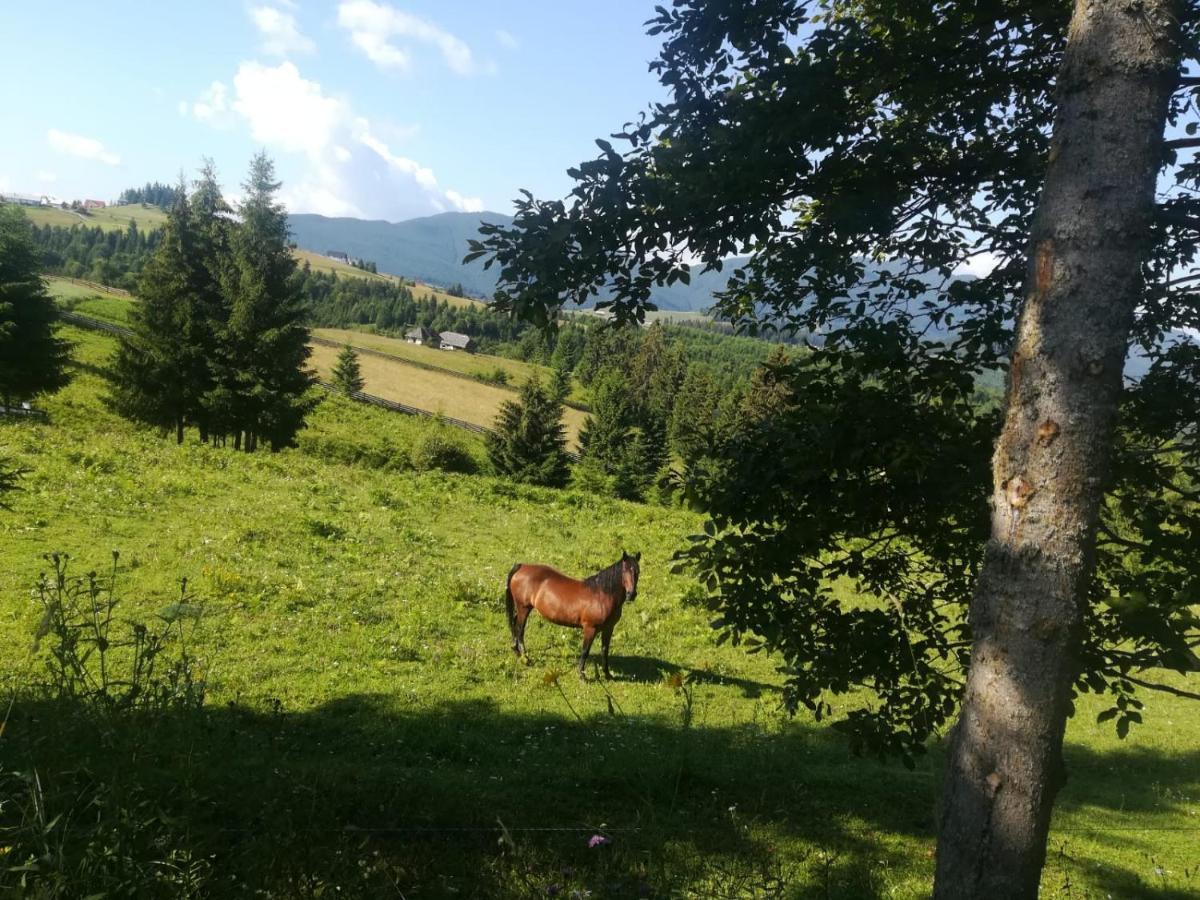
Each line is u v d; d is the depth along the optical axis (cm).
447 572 1727
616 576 1220
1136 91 322
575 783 736
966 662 555
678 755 846
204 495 1975
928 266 595
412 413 7950
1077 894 644
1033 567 323
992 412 546
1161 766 1177
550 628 1469
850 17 567
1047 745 323
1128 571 527
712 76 554
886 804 814
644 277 536
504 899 468
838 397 543
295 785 546
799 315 620
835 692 560
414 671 1156
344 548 1761
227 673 1024
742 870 547
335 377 8075
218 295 4584
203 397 4325
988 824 325
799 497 551
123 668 948
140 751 462
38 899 295
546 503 2655
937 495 514
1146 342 543
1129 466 487
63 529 1524
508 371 12344
